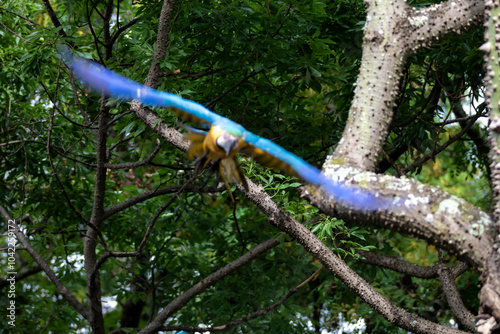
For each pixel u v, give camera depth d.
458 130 11.98
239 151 3.02
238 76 7.13
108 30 6.29
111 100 5.64
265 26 6.46
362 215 2.93
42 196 8.31
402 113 7.70
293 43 6.84
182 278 9.11
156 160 9.28
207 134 3.06
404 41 3.31
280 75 6.91
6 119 8.02
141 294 9.00
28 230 8.12
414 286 10.25
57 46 5.81
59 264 8.37
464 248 2.76
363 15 7.26
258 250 6.95
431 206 2.82
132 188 8.63
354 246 6.43
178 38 5.95
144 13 6.55
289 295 6.87
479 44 6.73
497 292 2.65
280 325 7.99
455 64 7.00
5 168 8.28
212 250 9.52
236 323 6.85
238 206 10.46
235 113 7.25
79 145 8.37
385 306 4.51
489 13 2.82
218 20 6.38
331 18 7.09
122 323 11.64
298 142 7.46
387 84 3.24
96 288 7.16
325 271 9.12
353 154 3.09
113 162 8.67
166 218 8.67
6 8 7.63
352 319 9.66
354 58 7.50
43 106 8.43
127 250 9.59
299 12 6.56
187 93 5.64
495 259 2.69
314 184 2.98
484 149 9.12
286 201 5.56
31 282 11.73
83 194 8.60
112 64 6.45
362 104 3.21
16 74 7.45
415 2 6.67
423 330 4.46
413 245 10.80
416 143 8.16
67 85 7.63
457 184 12.84
